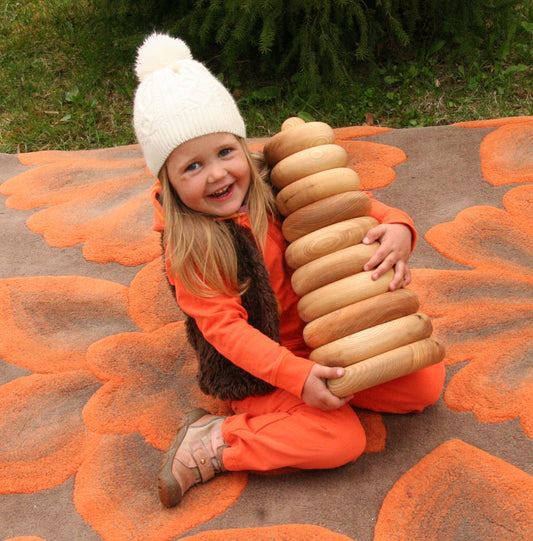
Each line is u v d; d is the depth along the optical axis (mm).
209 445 1641
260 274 1598
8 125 3461
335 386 1481
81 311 2229
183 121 1513
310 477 1640
